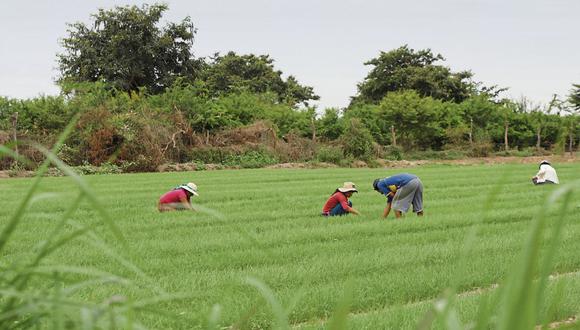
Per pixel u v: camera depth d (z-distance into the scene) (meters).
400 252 9.91
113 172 35.19
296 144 45.31
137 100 45.28
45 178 26.02
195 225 13.50
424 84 75.75
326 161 43.72
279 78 84.69
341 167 42.97
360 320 6.10
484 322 1.70
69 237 1.97
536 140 59.16
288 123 51.81
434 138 58.16
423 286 7.70
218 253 9.97
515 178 26.88
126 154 36.28
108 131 35.97
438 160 50.06
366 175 29.91
